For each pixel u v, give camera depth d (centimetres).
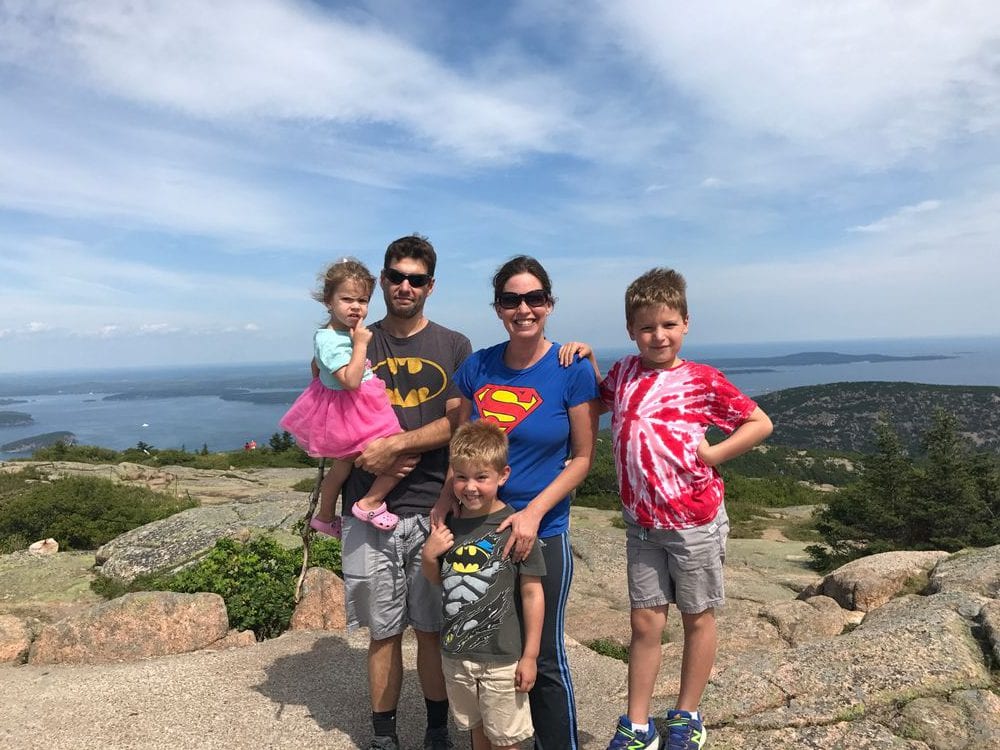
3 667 468
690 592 262
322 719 350
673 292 264
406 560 302
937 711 271
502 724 257
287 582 579
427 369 315
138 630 492
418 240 310
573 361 274
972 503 1130
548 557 269
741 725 286
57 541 1000
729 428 267
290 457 2462
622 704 369
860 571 605
